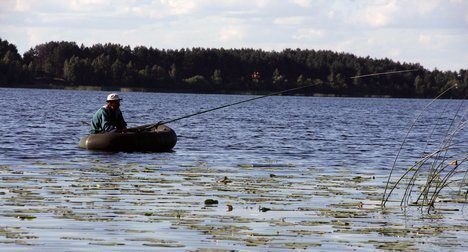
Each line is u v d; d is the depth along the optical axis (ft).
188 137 126.41
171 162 84.07
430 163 88.99
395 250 41.88
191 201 55.98
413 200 59.26
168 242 42.37
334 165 85.15
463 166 83.92
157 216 49.70
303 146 112.37
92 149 95.71
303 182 68.44
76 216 49.16
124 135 95.40
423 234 46.34
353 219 50.49
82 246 41.19
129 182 65.72
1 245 41.09
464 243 44.04
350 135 142.82
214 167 79.87
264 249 41.29
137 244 41.88
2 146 99.04
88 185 63.31
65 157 86.99
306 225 47.96
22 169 74.38
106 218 48.65
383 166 84.94
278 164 84.74
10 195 56.85
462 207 56.44
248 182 67.46
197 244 42.09
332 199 58.59
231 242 42.75
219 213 51.29
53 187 61.62
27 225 46.19
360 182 69.36
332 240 43.88
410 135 147.95
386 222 49.80
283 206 54.75
